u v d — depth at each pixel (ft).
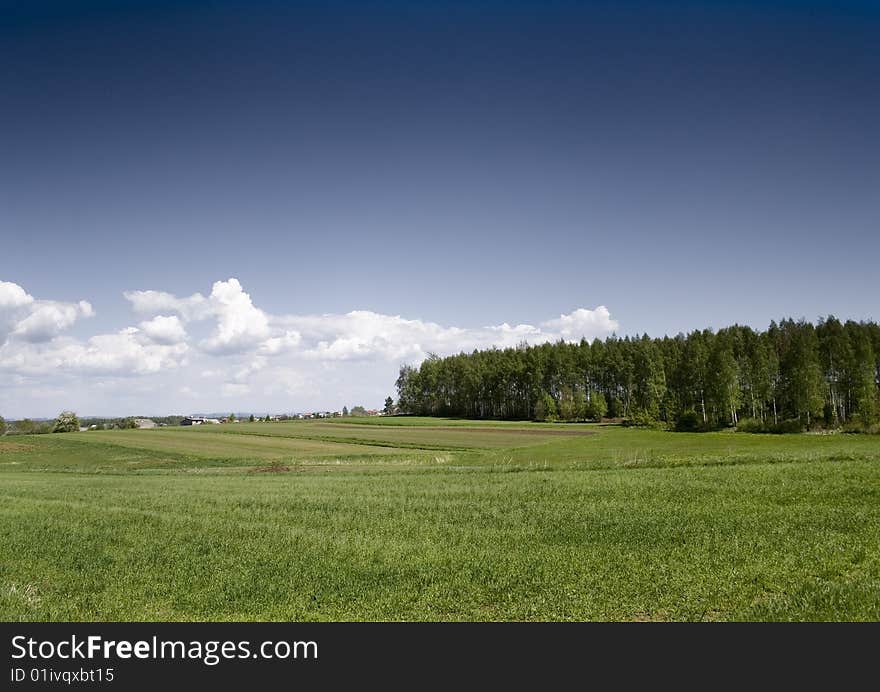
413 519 76.38
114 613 43.09
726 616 39.32
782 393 369.50
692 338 466.29
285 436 331.36
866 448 144.77
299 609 43.34
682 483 96.58
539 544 59.98
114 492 111.04
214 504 92.43
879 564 47.75
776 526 63.05
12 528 71.77
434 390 623.77
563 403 479.00
